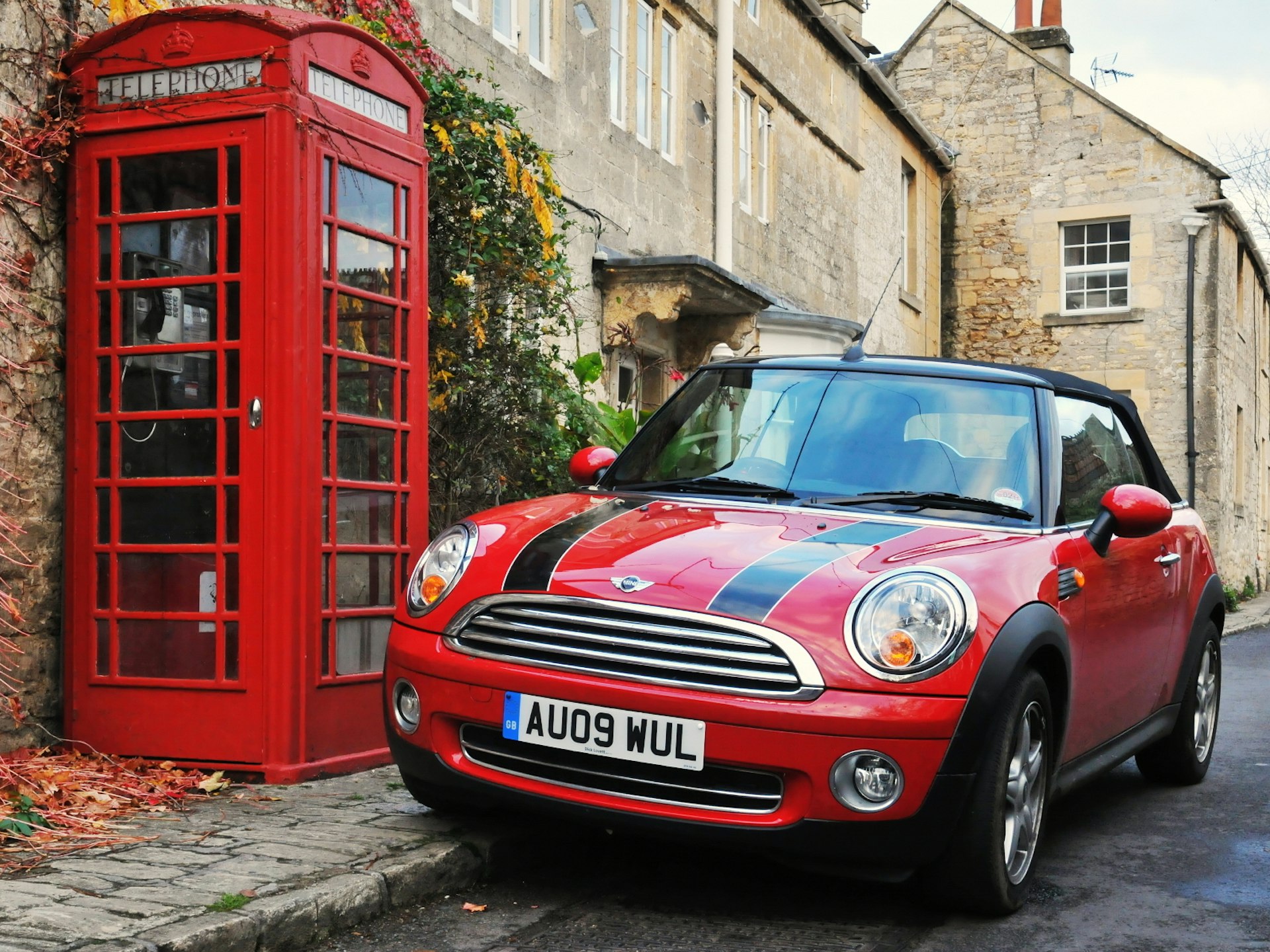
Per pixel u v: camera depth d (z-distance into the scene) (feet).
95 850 12.83
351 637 17.66
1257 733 26.16
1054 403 16.44
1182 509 20.68
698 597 12.03
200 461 16.75
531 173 26.45
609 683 12.00
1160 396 76.23
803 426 15.88
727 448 15.98
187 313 16.87
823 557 12.73
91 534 17.07
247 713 16.40
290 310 16.48
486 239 25.32
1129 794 19.94
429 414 24.52
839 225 61.62
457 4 31.22
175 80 16.93
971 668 11.87
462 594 13.14
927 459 15.20
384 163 18.38
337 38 17.44
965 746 11.73
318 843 13.24
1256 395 93.04
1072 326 78.38
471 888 13.33
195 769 16.51
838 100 61.26
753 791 11.79
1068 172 78.79
